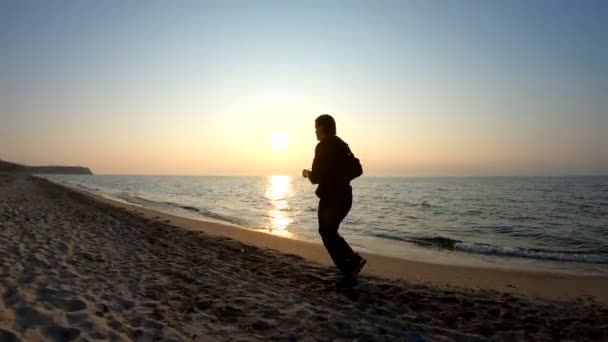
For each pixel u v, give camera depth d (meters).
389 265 8.31
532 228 16.42
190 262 7.01
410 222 18.25
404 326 4.05
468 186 76.31
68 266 5.75
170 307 4.21
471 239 13.45
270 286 5.55
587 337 4.05
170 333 3.41
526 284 6.86
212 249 8.92
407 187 70.50
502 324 4.38
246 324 3.88
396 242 12.24
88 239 8.58
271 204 29.03
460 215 21.50
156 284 5.17
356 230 15.30
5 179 54.34
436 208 25.86
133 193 44.12
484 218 20.16
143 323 3.62
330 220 5.23
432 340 3.72
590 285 6.82
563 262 9.34
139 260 6.80
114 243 8.46
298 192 52.31
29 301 3.89
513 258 9.80
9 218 10.91
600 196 40.12
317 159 5.21
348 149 5.28
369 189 61.22
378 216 20.77
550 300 5.79
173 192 49.91
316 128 5.31
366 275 6.93
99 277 5.26
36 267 5.47
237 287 5.33
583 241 13.01
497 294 5.97
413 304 5.01
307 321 4.05
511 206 27.64
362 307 4.67
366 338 3.66
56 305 3.89
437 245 11.71
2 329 3.12
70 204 19.42
